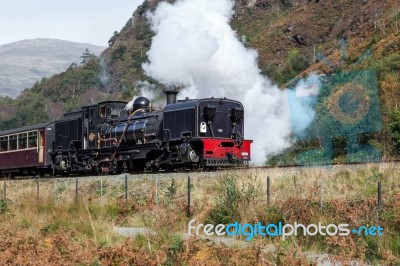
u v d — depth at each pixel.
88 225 13.70
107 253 9.91
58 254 10.21
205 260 9.43
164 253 9.63
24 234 12.12
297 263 9.04
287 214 12.66
